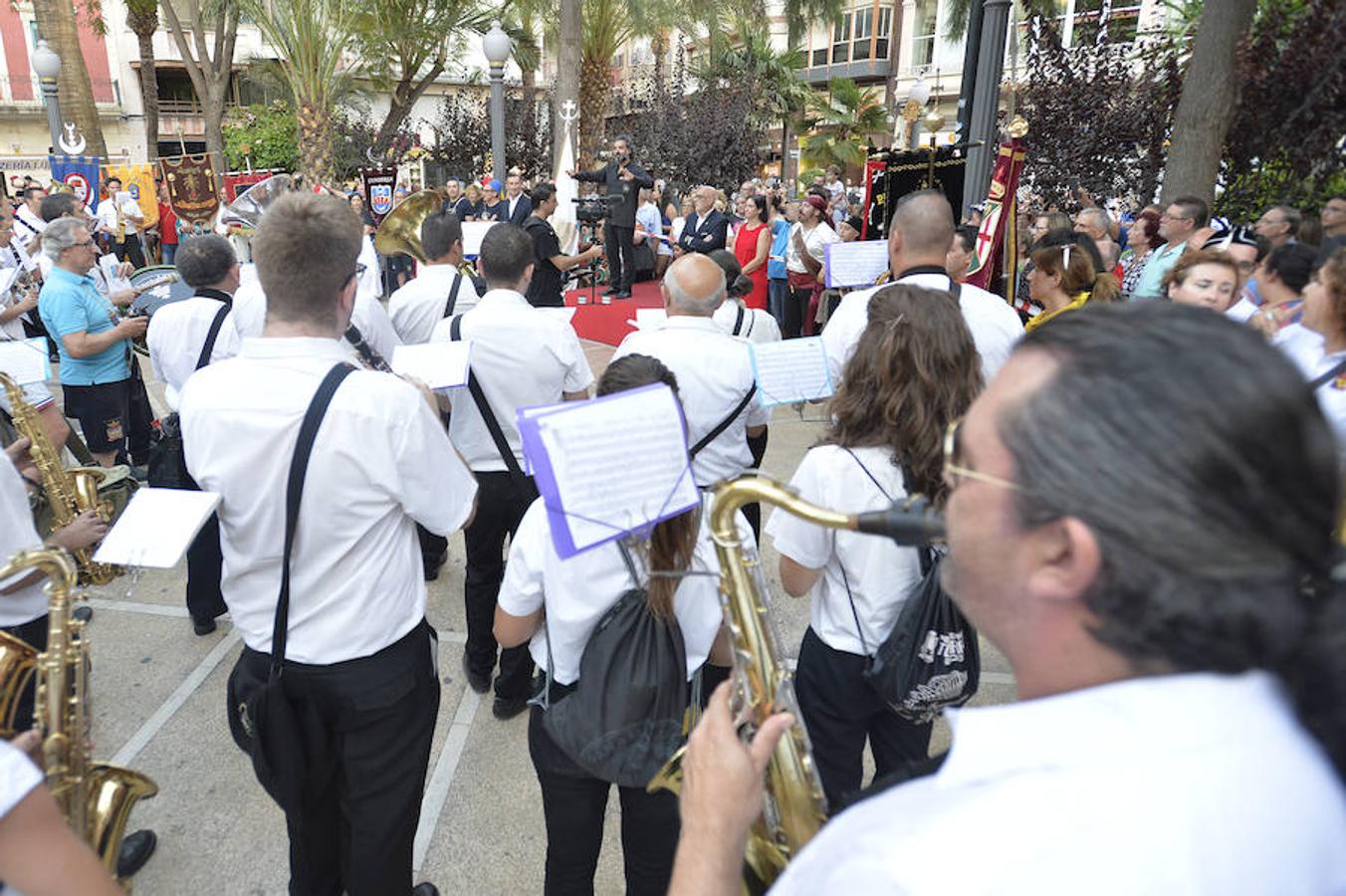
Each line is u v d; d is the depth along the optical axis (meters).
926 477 1.66
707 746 0.88
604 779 1.59
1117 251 6.16
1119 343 0.54
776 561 4.11
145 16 20.38
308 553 1.65
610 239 10.02
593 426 1.13
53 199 5.39
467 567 3.08
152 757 2.81
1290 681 0.54
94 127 16.23
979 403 0.63
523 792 2.68
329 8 15.58
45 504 2.34
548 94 25.98
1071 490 0.53
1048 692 0.61
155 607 3.75
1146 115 8.24
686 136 19.48
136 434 4.91
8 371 2.85
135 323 4.41
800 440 5.95
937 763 0.81
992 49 5.37
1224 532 0.49
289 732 1.74
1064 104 8.45
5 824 0.86
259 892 2.31
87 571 2.36
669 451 1.18
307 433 1.58
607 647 1.53
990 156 5.55
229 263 3.15
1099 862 0.47
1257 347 0.52
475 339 2.76
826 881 0.56
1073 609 0.57
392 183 12.15
